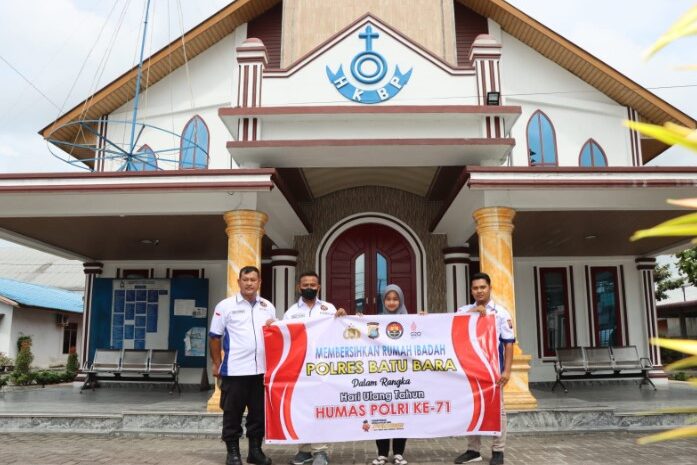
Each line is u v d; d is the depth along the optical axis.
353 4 13.15
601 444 6.94
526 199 8.62
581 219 9.98
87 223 10.10
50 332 23.72
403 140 8.55
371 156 8.99
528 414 7.69
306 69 9.44
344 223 12.38
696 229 1.07
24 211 9.01
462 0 13.30
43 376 15.78
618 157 12.98
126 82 12.86
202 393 11.66
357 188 12.49
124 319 13.31
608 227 10.62
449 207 10.13
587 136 12.98
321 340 5.77
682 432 1.20
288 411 5.63
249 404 5.85
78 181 8.20
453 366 5.75
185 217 9.66
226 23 12.95
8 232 10.75
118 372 12.30
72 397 10.84
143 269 13.78
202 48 13.16
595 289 13.50
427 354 5.77
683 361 1.22
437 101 9.34
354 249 12.45
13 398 10.68
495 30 13.30
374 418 5.66
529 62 13.12
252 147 8.60
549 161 12.76
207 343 13.21
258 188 8.08
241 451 6.61
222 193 8.39
